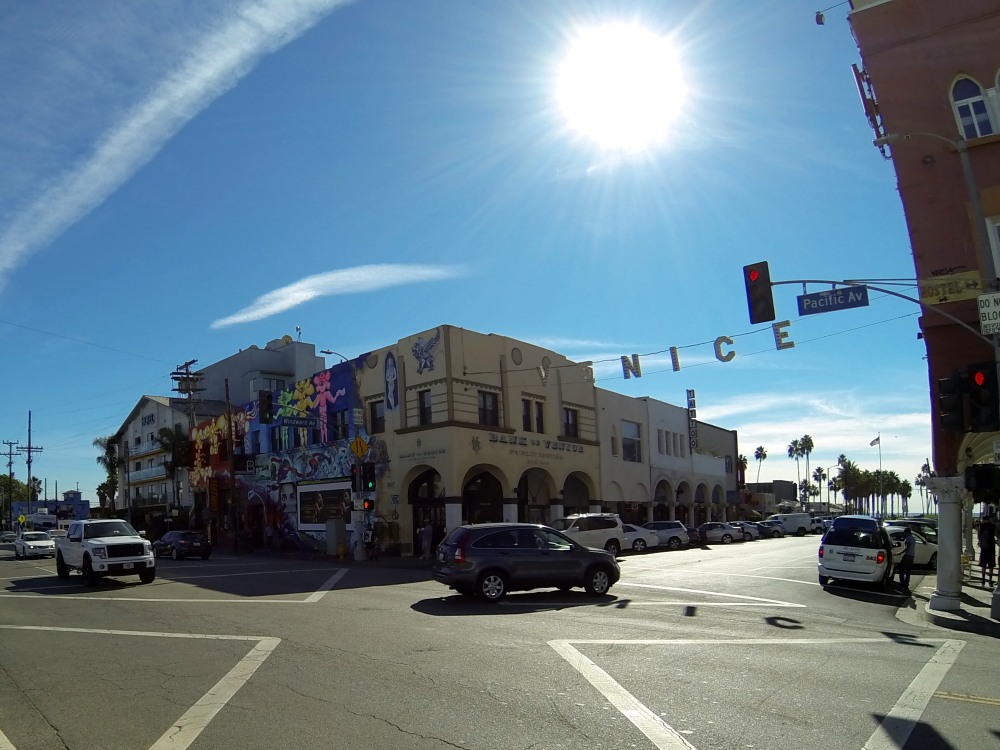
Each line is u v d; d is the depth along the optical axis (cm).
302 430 4084
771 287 1456
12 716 741
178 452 5353
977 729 656
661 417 4938
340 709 726
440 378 3209
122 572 2106
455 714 702
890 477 14250
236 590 1920
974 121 1669
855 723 671
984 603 1562
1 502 11694
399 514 3347
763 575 2206
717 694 770
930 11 1720
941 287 1633
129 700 789
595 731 646
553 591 1775
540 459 3628
